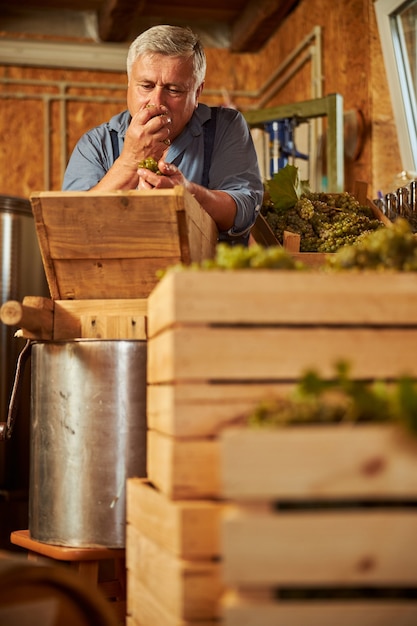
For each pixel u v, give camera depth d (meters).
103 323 1.75
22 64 5.60
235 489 0.99
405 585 0.99
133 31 5.71
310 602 0.99
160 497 1.25
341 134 4.06
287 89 5.40
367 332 1.20
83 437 1.68
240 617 0.97
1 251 3.98
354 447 0.99
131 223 1.71
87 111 5.71
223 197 2.07
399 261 1.34
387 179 4.19
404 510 1.02
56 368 1.71
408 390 1.00
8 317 1.58
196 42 2.28
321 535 0.98
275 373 1.18
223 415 1.19
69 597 1.18
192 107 2.28
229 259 1.29
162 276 1.43
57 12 5.69
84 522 1.67
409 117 4.07
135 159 2.05
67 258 1.76
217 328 1.19
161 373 1.31
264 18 5.30
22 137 5.62
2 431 1.86
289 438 0.99
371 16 4.19
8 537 3.95
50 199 1.70
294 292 1.19
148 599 1.31
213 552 1.15
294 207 2.53
